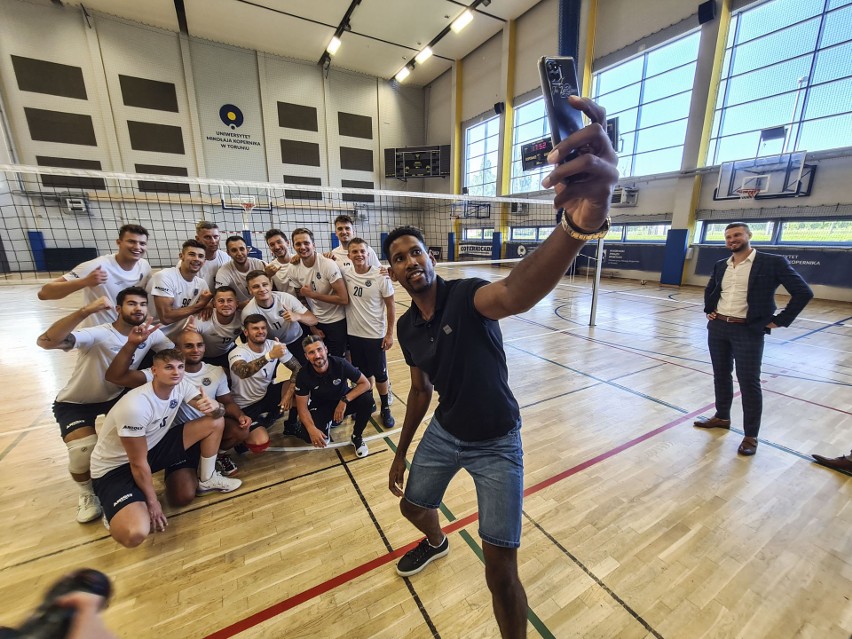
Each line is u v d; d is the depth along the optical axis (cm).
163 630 135
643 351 436
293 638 133
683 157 853
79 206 1059
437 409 125
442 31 1166
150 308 249
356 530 181
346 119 1410
